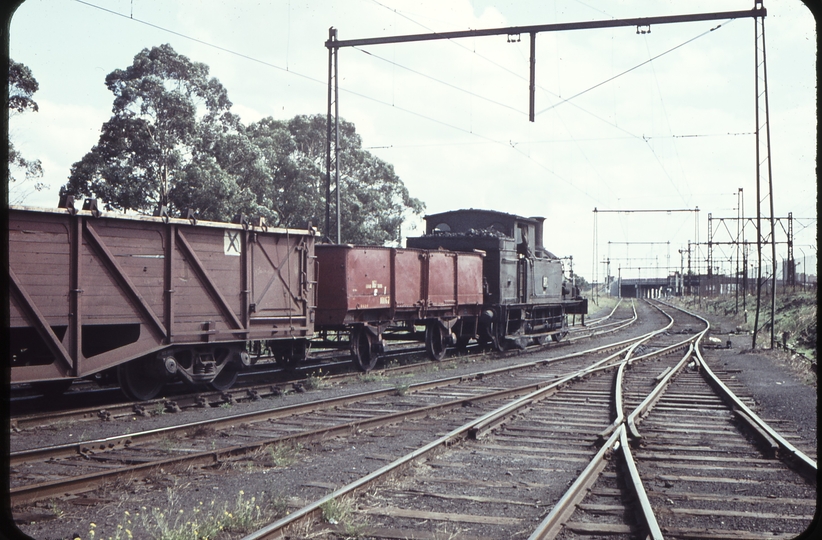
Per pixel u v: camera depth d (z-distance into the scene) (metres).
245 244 12.57
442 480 6.55
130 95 33.88
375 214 48.88
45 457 7.18
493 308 20.53
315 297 14.46
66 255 9.69
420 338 18.30
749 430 9.09
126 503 5.82
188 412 10.48
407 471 6.85
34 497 5.70
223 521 5.23
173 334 11.17
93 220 10.07
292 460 7.31
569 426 9.52
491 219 21.75
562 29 14.66
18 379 9.11
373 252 15.72
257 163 39.00
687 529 5.11
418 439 8.58
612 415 10.33
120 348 10.40
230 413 10.34
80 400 11.40
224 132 38.81
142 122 33.72
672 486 6.43
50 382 11.10
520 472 6.96
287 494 6.12
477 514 5.57
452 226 22.19
